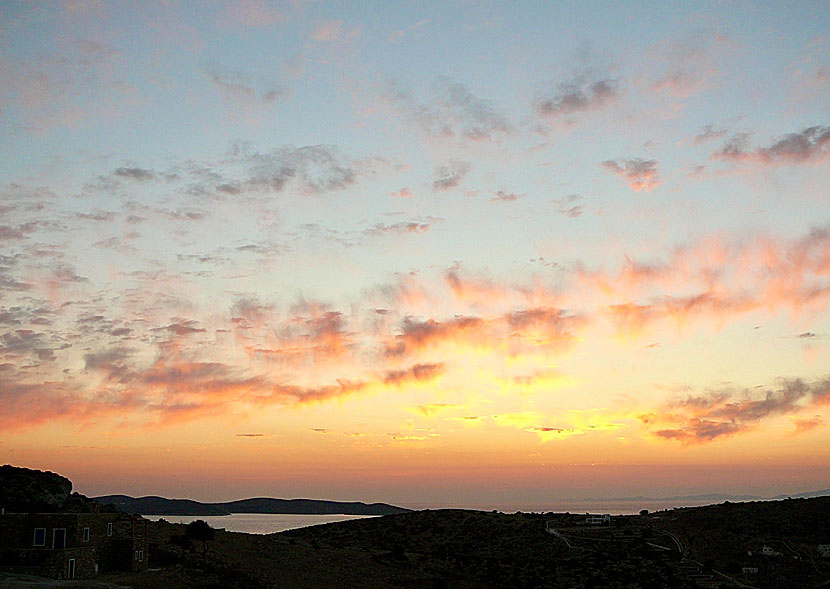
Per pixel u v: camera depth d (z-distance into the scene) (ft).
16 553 222.69
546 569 387.34
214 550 323.57
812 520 497.46
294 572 307.58
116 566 251.60
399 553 389.39
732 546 451.94
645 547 460.96
